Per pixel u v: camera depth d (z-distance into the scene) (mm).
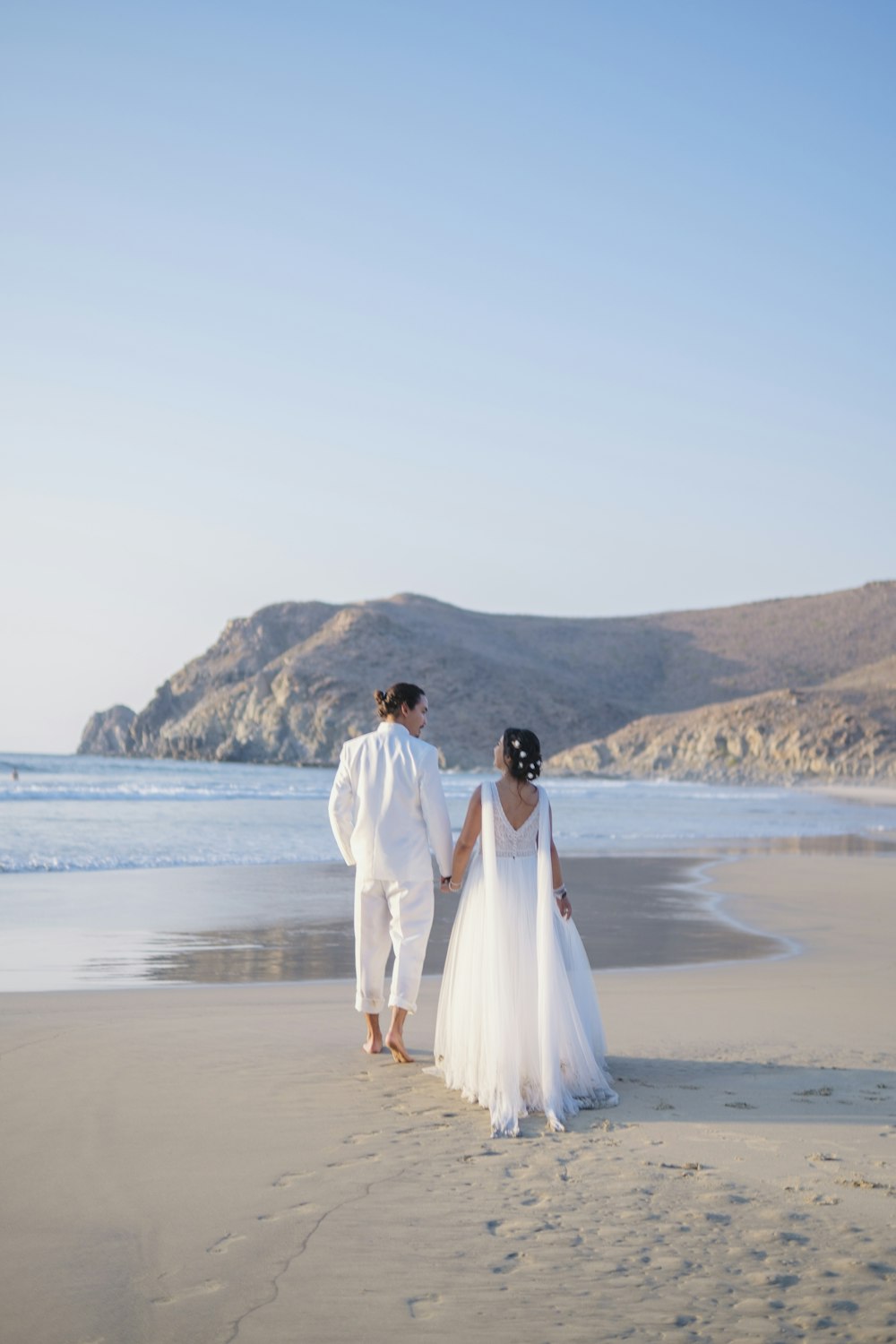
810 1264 3131
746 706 110938
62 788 54562
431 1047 5957
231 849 21062
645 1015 6887
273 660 173000
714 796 62188
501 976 4719
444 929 11609
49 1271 3053
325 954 9797
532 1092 4750
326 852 20969
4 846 20219
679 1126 4480
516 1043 4648
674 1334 2727
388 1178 3809
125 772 91875
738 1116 4629
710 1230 3371
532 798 5078
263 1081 5102
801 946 10664
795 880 17234
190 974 8648
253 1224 3389
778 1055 5797
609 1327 2764
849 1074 5371
